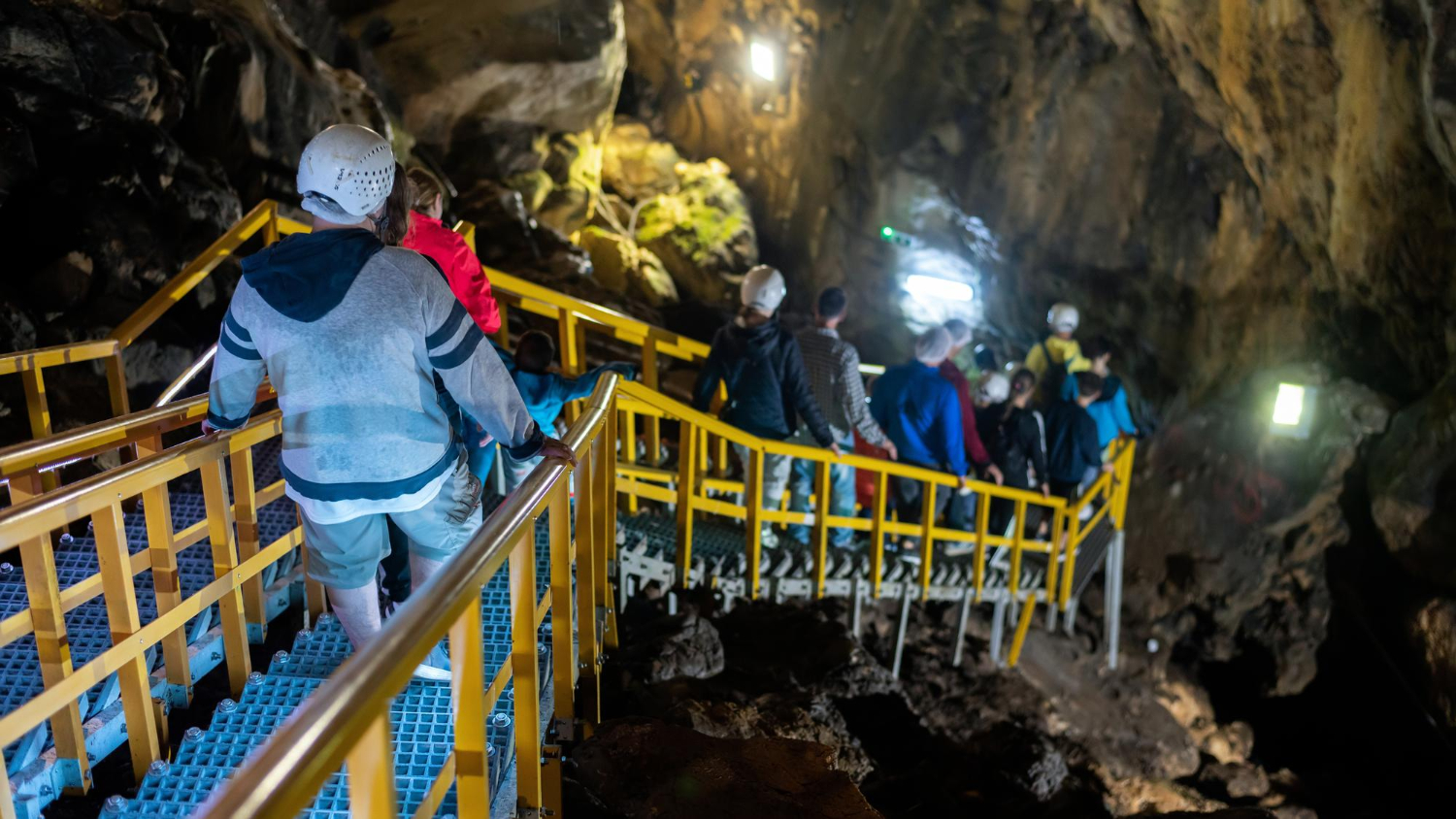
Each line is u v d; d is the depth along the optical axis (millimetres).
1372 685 9016
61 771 2555
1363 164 7469
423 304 2246
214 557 2939
